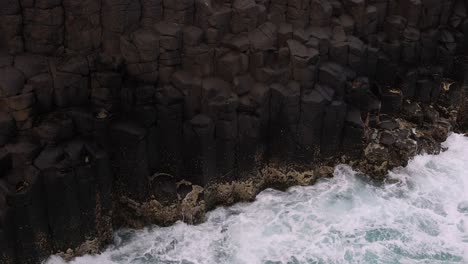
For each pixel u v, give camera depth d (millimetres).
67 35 23531
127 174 24844
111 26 23625
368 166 28922
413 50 30031
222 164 26141
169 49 23984
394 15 29781
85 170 22812
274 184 28266
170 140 25234
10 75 22281
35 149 22375
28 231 21844
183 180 26031
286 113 26375
